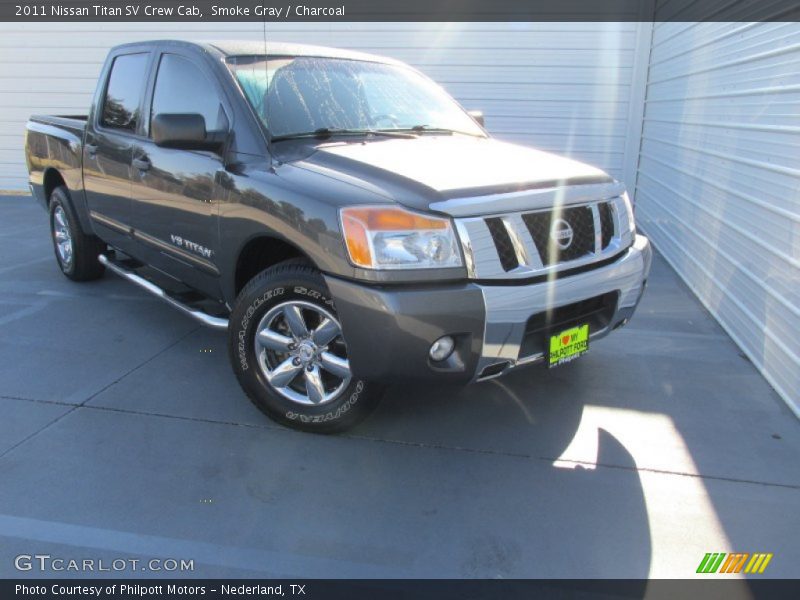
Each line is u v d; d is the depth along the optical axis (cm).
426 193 264
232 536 247
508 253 271
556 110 876
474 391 366
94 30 973
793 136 372
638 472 291
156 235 399
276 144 324
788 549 243
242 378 323
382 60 437
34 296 530
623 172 882
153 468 289
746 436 322
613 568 233
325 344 300
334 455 302
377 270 258
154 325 465
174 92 381
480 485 280
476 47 871
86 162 475
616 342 445
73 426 323
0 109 1038
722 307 482
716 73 536
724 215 493
